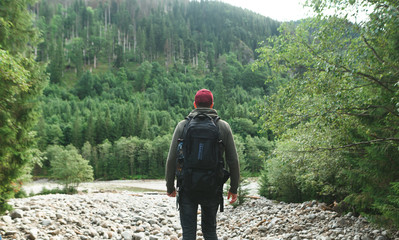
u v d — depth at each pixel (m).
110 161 83.06
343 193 7.50
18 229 4.78
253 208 10.88
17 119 6.46
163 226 7.47
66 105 151.00
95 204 8.80
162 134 121.12
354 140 5.37
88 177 31.45
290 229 6.29
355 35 4.98
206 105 2.64
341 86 4.98
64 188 28.55
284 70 6.09
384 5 3.94
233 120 125.25
